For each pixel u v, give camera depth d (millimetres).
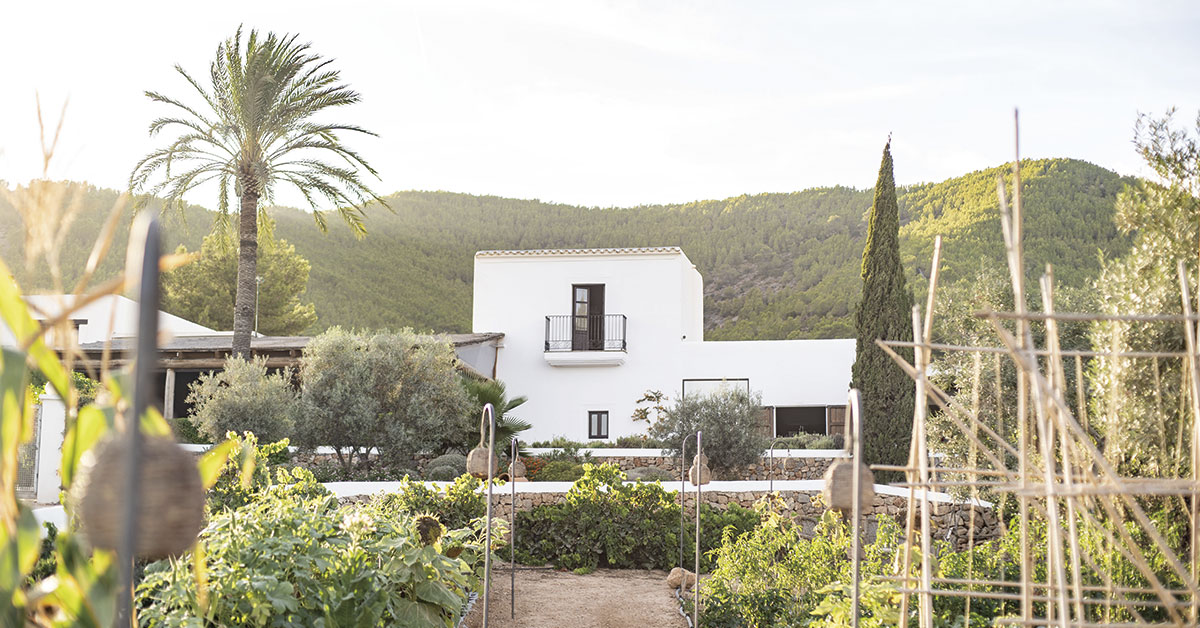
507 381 26875
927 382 3719
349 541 5926
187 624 4094
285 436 17422
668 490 15453
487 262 27359
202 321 40594
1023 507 3619
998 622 3662
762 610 8156
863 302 20109
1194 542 3639
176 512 1470
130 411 1414
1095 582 4688
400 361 18375
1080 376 3627
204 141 18953
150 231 1449
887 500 15266
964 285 17875
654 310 26719
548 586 12039
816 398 25641
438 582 6961
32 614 1872
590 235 92188
